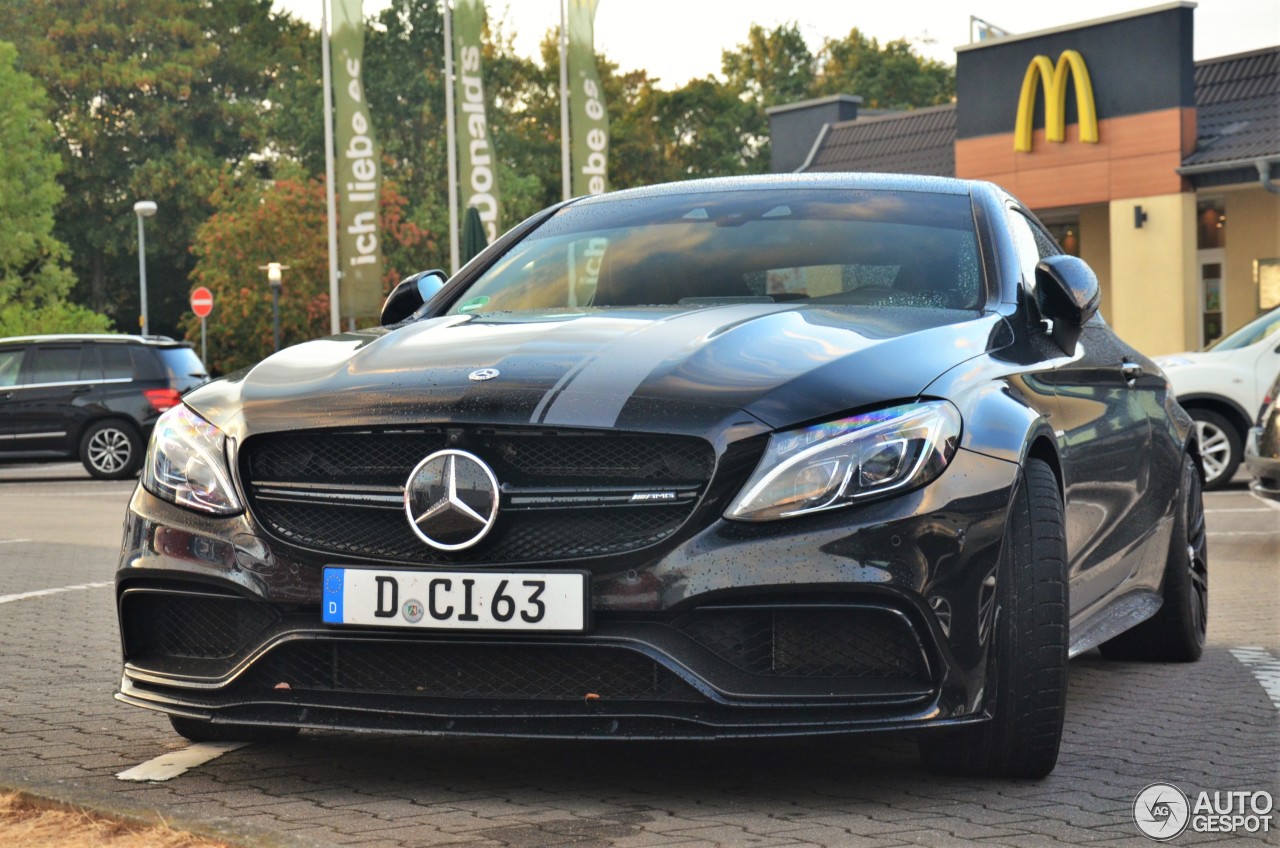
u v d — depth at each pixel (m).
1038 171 24.53
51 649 5.86
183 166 67.19
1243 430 13.28
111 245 66.94
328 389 3.46
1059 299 4.12
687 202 4.70
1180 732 4.15
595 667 3.20
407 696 3.27
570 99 28.59
